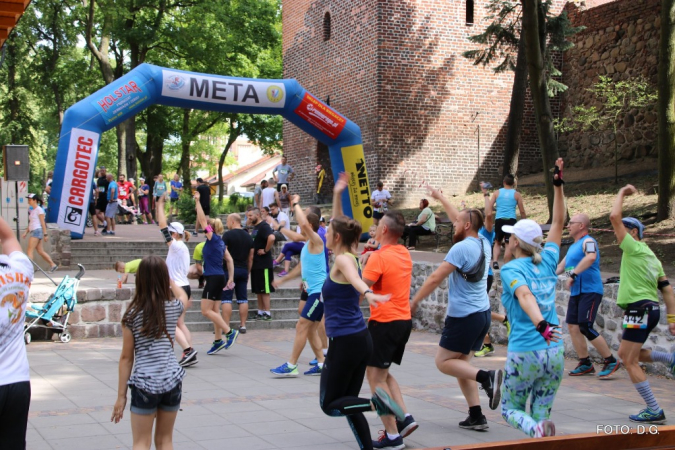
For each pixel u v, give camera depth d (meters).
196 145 52.62
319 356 9.06
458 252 5.98
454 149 25.23
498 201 13.54
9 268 3.95
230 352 10.57
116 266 11.51
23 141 40.44
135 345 4.62
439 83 24.97
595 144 23.34
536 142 26.06
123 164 31.72
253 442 6.03
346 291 5.42
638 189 18.17
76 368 9.03
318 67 28.14
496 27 19.92
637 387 6.78
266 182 22.44
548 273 5.21
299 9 29.53
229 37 31.81
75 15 31.91
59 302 10.72
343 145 20.52
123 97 17.69
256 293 13.03
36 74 35.69
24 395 3.94
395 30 24.41
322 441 6.09
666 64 14.38
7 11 9.35
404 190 24.67
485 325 6.11
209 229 10.06
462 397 7.89
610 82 21.73
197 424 6.58
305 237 8.70
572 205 18.39
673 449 4.32
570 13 24.64
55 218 17.55
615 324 9.63
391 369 9.52
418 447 5.95
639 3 21.92
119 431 6.23
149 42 30.56
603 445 4.17
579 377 9.10
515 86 19.73
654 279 6.83
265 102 19.11
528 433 4.91
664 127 14.58
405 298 6.01
